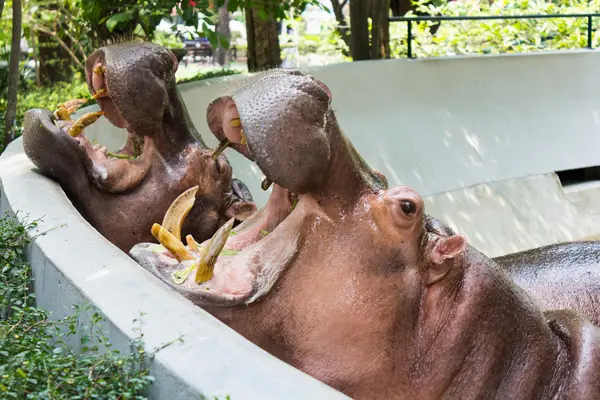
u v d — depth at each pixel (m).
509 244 10.23
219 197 5.00
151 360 2.26
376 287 3.19
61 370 2.37
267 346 3.20
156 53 4.68
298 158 3.01
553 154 11.16
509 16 11.50
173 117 4.88
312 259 3.19
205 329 2.41
